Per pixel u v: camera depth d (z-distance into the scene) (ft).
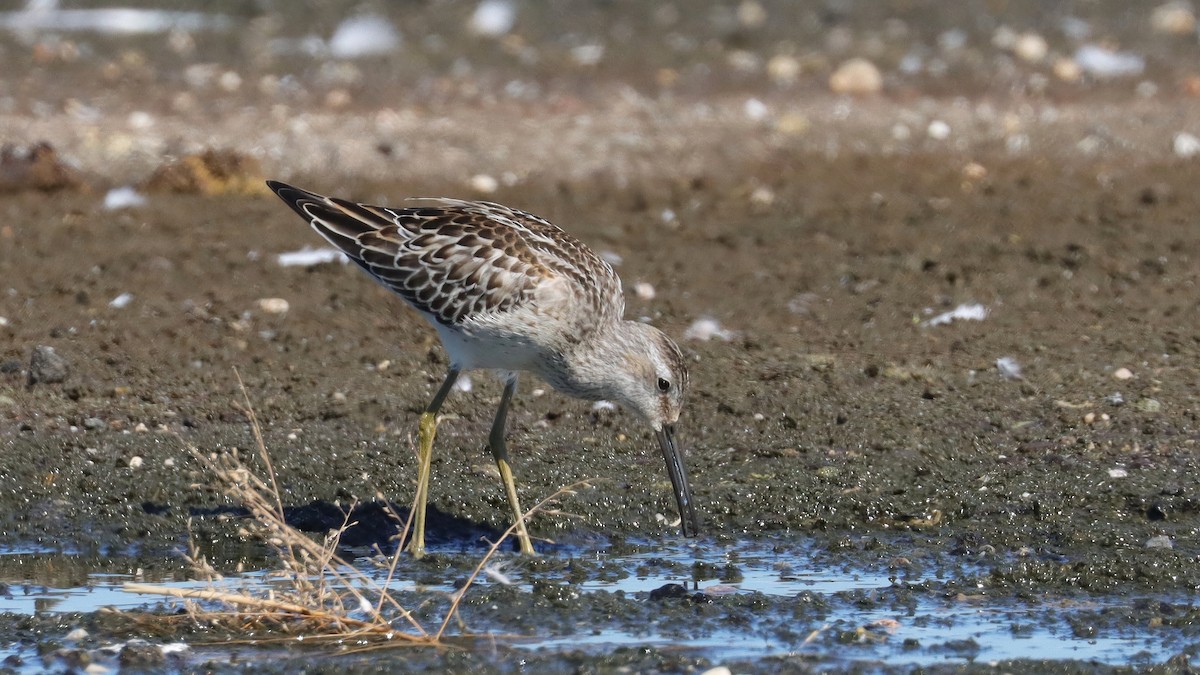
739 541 34.99
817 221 57.26
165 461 38.60
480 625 29.94
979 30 89.30
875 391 42.68
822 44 85.76
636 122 68.54
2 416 40.70
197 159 59.62
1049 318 48.08
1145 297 49.62
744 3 94.73
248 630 29.84
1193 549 33.50
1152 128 68.39
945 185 61.62
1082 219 57.06
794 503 36.65
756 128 67.97
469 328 34.55
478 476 38.09
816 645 28.81
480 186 61.00
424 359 45.29
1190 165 64.28
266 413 41.42
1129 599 31.04
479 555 34.24
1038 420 40.70
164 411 41.47
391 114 69.26
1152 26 90.43
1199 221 56.59
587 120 68.64
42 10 87.76
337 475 38.01
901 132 68.03
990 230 56.08
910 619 30.12
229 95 72.64
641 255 53.62
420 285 34.73
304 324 47.39
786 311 48.88
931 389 42.65
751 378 43.52
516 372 35.86
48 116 67.26
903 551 33.99
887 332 47.21
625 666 27.86
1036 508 35.78
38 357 42.91
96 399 42.11
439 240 34.63
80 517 36.24
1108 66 81.15
